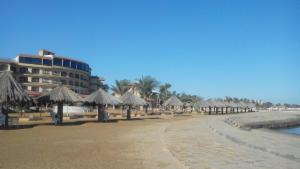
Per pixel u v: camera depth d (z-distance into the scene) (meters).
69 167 10.52
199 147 15.54
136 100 43.31
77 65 88.75
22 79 79.56
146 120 41.75
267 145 18.41
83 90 91.12
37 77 81.19
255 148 16.45
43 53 88.19
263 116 83.44
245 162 11.92
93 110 66.50
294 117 90.88
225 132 26.03
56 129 25.08
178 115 62.75
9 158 12.01
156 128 27.48
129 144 16.39
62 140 17.94
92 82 102.94
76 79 87.94
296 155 14.40
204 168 10.59
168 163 11.30
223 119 48.94
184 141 17.98
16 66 78.81
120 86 95.62
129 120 41.22
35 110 55.78
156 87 96.19
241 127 40.38
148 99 95.31
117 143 16.77
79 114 49.44
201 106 80.88
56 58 84.12
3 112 26.56
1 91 23.31
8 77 24.78
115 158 12.23
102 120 37.03
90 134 21.58
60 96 29.53
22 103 25.72
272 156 13.59
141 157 12.48
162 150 14.30
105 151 13.95
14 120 28.41
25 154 12.95
